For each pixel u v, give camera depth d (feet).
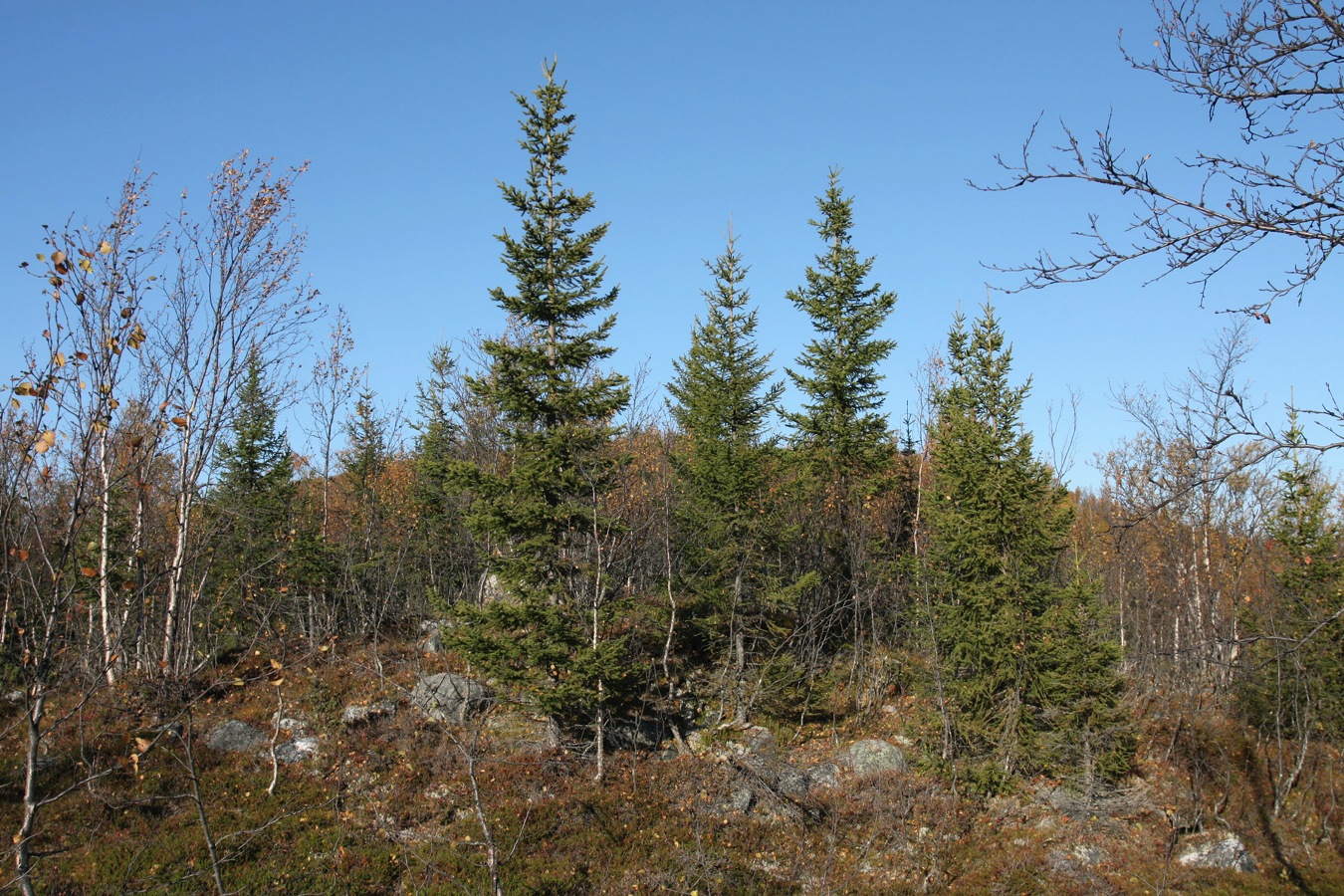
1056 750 63.00
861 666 79.82
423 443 100.32
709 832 55.31
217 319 64.18
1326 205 16.98
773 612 77.41
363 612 85.87
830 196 88.22
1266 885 54.95
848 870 53.16
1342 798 65.05
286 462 93.45
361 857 47.85
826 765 66.64
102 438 28.07
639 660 69.92
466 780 57.77
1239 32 16.88
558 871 48.75
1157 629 87.10
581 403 61.36
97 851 45.75
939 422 82.43
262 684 71.00
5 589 23.18
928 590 68.39
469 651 58.39
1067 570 82.64
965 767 63.82
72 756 52.75
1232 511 77.25
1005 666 64.59
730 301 79.87
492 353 61.98
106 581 53.31
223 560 77.61
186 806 51.85
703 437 78.38
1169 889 54.19
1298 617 62.28
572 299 63.16
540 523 59.98
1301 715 67.15
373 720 66.18
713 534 71.51
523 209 63.67
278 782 56.29
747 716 71.46
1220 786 66.54
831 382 83.41
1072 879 54.49
